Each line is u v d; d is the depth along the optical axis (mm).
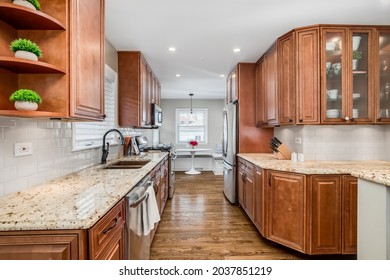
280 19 2355
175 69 4176
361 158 2775
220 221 3127
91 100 1594
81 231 968
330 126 2777
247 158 3053
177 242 2525
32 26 1312
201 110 7750
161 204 3182
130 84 3246
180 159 7188
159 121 4777
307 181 2141
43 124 1622
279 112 2744
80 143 2316
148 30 2594
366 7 2133
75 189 1425
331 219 2133
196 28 2557
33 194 1317
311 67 2447
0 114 1126
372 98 2455
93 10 1629
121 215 1365
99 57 1739
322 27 2424
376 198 1402
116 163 2719
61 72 1331
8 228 932
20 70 1287
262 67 3404
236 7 2127
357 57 2496
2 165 1284
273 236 2396
